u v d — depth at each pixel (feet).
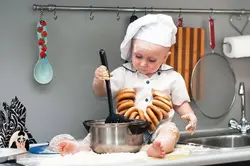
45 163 4.44
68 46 6.21
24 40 5.98
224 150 4.97
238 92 7.09
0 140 5.32
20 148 5.08
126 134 4.91
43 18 6.07
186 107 5.90
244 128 6.92
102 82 5.56
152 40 5.36
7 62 5.92
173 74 5.86
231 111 7.18
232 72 7.13
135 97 5.67
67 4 6.18
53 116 6.15
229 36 7.15
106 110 6.41
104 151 4.91
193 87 6.84
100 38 6.36
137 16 6.54
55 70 6.15
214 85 7.02
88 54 6.31
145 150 5.05
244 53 6.81
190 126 5.59
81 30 6.26
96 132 4.96
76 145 5.03
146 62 5.51
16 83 5.97
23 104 6.00
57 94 6.16
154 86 5.71
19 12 5.96
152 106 5.47
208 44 7.00
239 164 5.05
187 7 6.86
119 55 6.46
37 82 6.05
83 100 6.30
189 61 6.78
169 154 4.79
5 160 4.59
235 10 7.13
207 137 6.56
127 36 5.51
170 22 5.49
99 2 6.35
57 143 5.29
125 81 5.74
